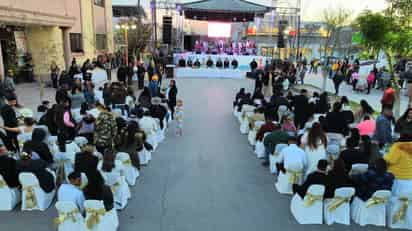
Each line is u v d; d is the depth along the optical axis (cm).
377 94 1780
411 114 719
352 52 2658
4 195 532
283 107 988
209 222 519
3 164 530
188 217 532
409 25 1020
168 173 699
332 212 513
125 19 3195
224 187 639
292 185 594
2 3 1366
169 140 930
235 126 1096
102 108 734
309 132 610
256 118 912
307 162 602
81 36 2308
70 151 635
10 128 720
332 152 639
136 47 3122
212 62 2519
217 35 2941
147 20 3966
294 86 1947
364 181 511
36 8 1664
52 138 690
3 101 1055
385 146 683
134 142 668
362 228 508
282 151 627
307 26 3017
